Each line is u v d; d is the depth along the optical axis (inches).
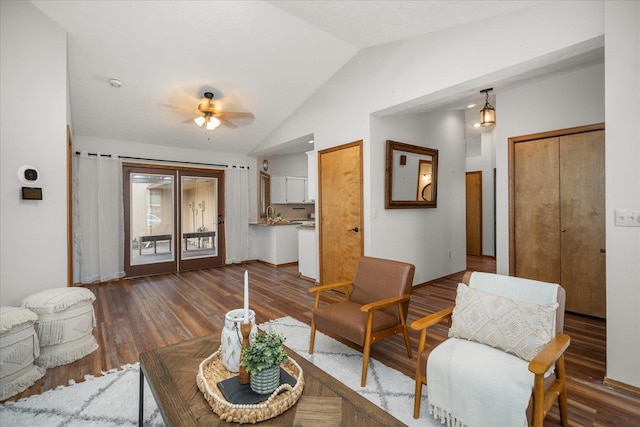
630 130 77.7
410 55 132.1
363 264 107.2
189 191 237.6
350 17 118.9
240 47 140.9
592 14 86.2
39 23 108.5
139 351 103.6
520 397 53.4
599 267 127.6
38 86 107.8
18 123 103.8
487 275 78.1
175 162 228.8
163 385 55.1
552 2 93.4
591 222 128.6
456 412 61.3
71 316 97.1
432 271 190.1
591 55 112.4
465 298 75.1
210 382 55.6
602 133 123.8
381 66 144.5
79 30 119.6
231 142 237.3
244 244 263.7
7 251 101.9
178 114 187.6
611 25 80.0
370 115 152.3
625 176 78.7
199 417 46.9
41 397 78.4
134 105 172.4
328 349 104.0
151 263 219.8
